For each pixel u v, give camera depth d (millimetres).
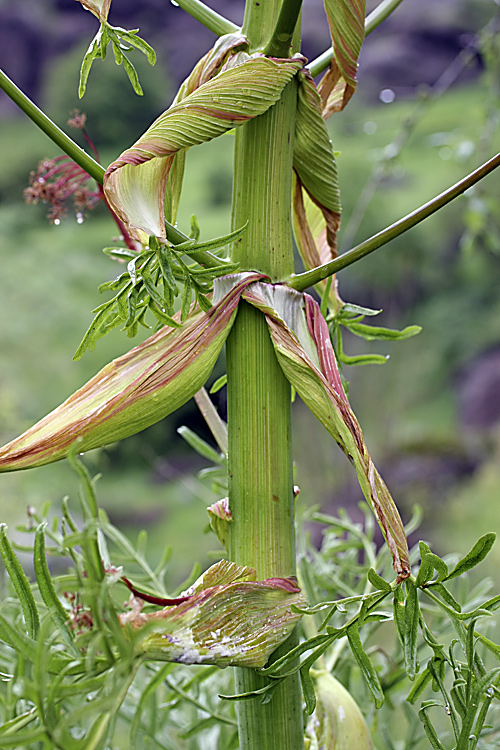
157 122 782
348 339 8297
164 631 768
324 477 6141
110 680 714
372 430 7719
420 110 2398
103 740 710
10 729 753
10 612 1023
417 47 14938
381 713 1068
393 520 785
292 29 801
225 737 1059
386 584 773
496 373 9305
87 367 8172
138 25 15867
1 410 6539
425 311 10672
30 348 8016
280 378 824
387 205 10789
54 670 757
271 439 821
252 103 787
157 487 8266
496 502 6480
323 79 898
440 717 1397
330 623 1066
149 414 799
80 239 9867
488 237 2367
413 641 768
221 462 1103
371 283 10773
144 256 798
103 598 714
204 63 824
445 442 7516
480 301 10633
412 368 8781
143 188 792
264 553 816
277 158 827
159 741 1024
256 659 782
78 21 15914
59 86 13367
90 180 938
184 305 800
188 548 6684
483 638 791
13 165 11438
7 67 15117
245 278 820
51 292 8570
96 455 3961
